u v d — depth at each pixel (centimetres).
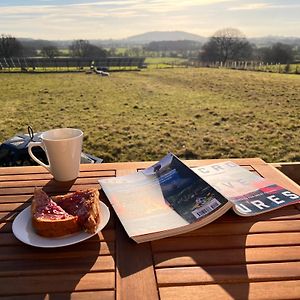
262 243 83
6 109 836
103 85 1363
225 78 1563
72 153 115
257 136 550
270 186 113
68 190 113
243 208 98
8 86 1341
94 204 90
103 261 76
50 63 2712
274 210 98
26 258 77
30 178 122
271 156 461
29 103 928
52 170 117
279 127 608
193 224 88
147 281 69
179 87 1278
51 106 875
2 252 79
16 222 88
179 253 79
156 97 1017
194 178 107
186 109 807
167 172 116
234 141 525
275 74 1764
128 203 100
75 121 689
